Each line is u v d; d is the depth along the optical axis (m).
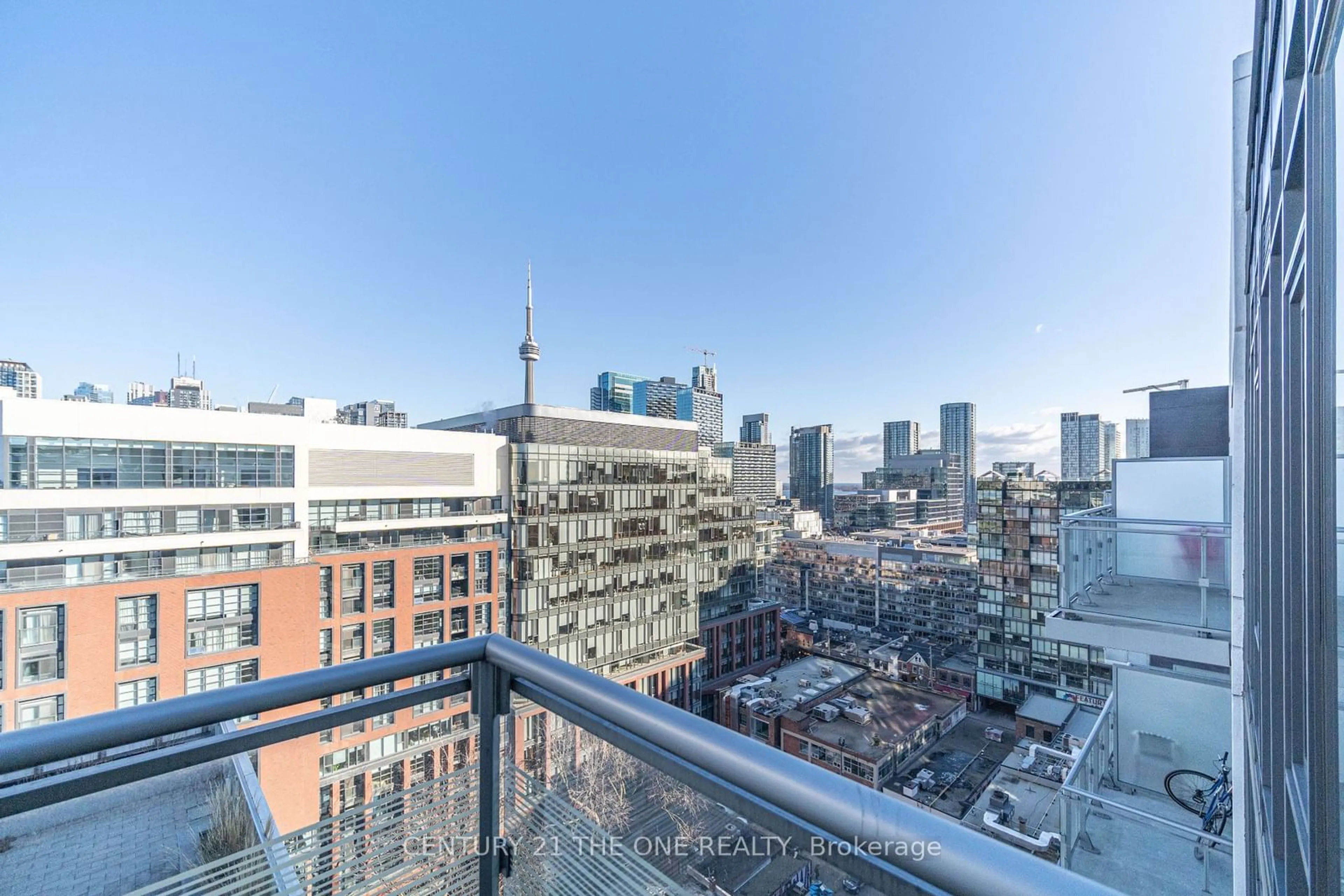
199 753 1.17
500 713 1.56
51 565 20.64
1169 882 4.48
